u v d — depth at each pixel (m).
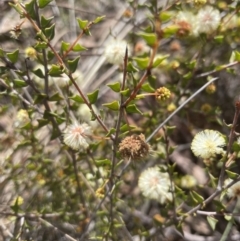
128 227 0.31
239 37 0.31
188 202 0.27
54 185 0.30
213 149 0.24
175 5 0.28
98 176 0.27
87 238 0.29
